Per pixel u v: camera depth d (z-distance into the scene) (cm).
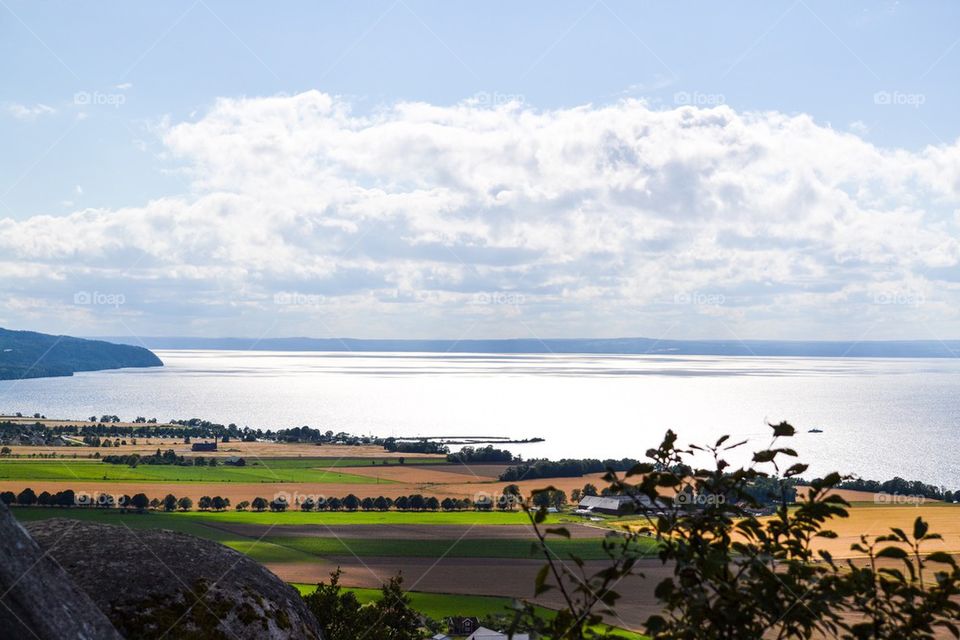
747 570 249
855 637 235
